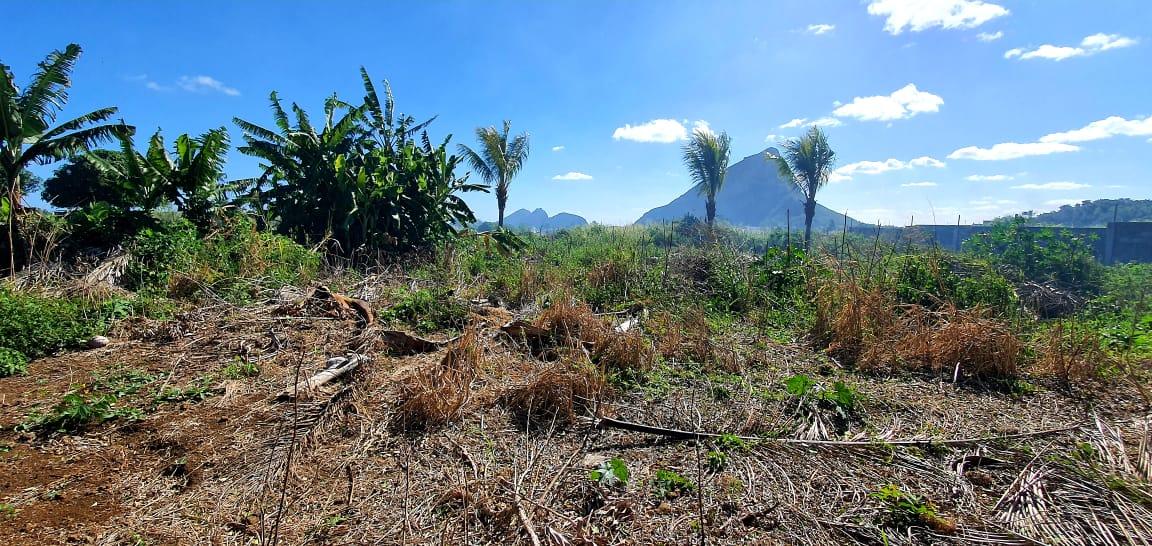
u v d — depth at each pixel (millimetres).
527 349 5512
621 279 9227
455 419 3869
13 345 5020
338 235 12062
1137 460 3391
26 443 3443
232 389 4316
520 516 2723
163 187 10469
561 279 9039
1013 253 11086
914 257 8859
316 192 12070
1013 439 3727
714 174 22672
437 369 4398
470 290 8711
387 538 2631
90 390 4336
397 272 10141
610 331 5477
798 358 5734
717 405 4336
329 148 11891
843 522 2814
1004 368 5043
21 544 2508
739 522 2820
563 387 4113
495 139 21703
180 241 8742
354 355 4957
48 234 8898
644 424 3930
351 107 12023
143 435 3580
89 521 2695
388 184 12203
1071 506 2900
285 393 4188
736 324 7262
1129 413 4316
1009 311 7246
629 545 2627
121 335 5738
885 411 4332
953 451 3555
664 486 3119
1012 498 2984
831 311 6586
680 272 9711
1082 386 4879
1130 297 9391
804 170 21234
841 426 4020
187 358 5066
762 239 20719
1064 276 10492
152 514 2764
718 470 3312
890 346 5734
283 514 2793
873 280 7828
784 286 8852
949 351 5289
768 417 4082
